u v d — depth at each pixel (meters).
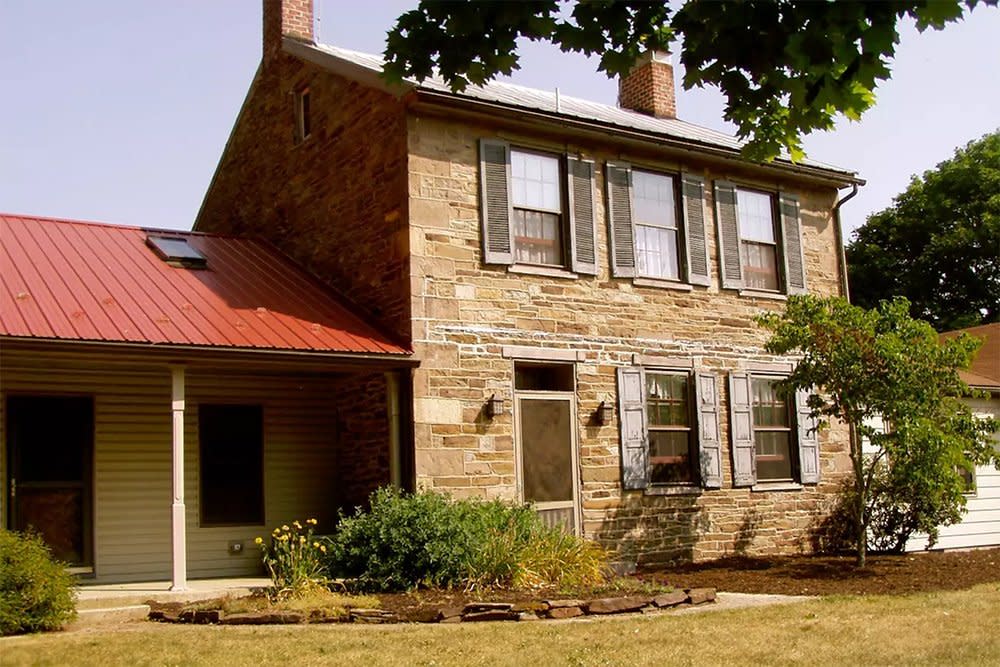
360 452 14.48
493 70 6.12
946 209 33.94
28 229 14.55
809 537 17.17
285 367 12.81
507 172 14.55
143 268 13.99
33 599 9.39
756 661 7.78
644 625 9.47
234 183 18.89
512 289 14.38
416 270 13.58
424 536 11.45
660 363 15.71
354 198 14.97
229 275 14.67
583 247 15.12
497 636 8.90
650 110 20.56
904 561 15.73
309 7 17.78
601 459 14.88
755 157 6.57
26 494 12.79
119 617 10.28
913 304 34.84
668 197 16.45
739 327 16.86
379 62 16.58
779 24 5.53
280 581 11.38
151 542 13.50
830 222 18.75
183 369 11.81
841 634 8.92
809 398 15.12
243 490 14.34
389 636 8.92
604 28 6.02
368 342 13.23
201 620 9.98
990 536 19.91
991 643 8.41
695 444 16.03
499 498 13.14
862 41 5.20
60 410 13.18
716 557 15.91
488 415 13.87
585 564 12.19
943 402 14.39
